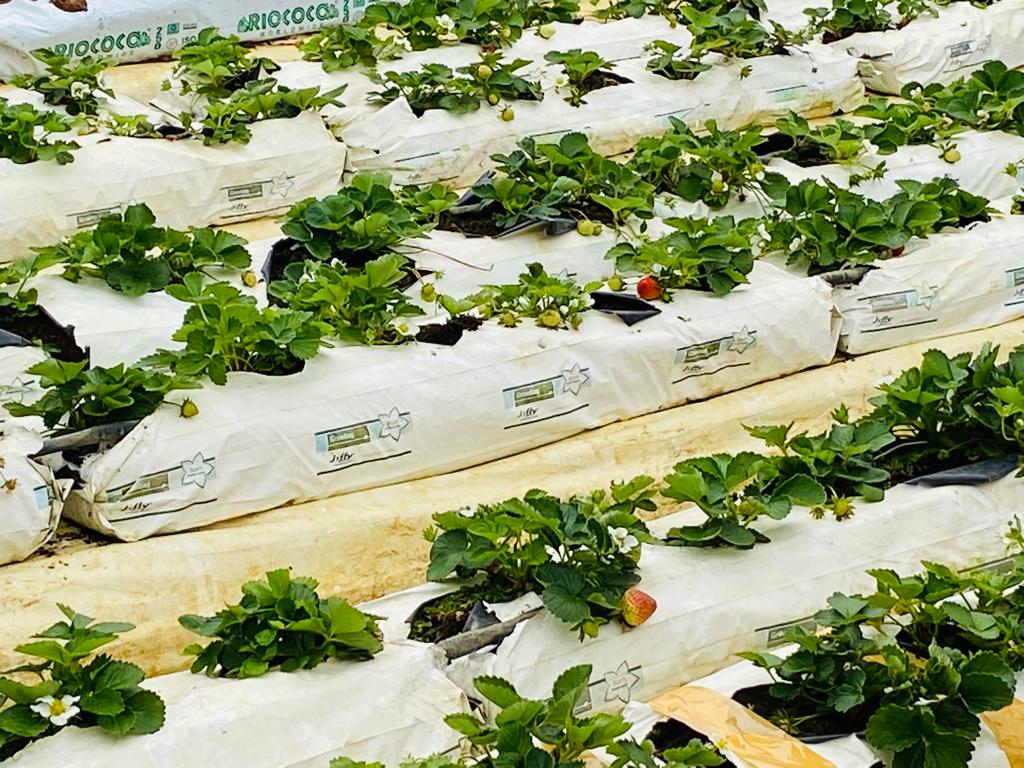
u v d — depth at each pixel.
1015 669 1.53
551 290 2.00
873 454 1.81
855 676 1.46
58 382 1.74
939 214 2.27
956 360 1.90
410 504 1.86
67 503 1.75
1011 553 1.74
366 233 2.12
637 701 1.53
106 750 1.34
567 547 1.56
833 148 2.52
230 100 2.47
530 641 1.51
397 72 2.67
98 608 1.67
